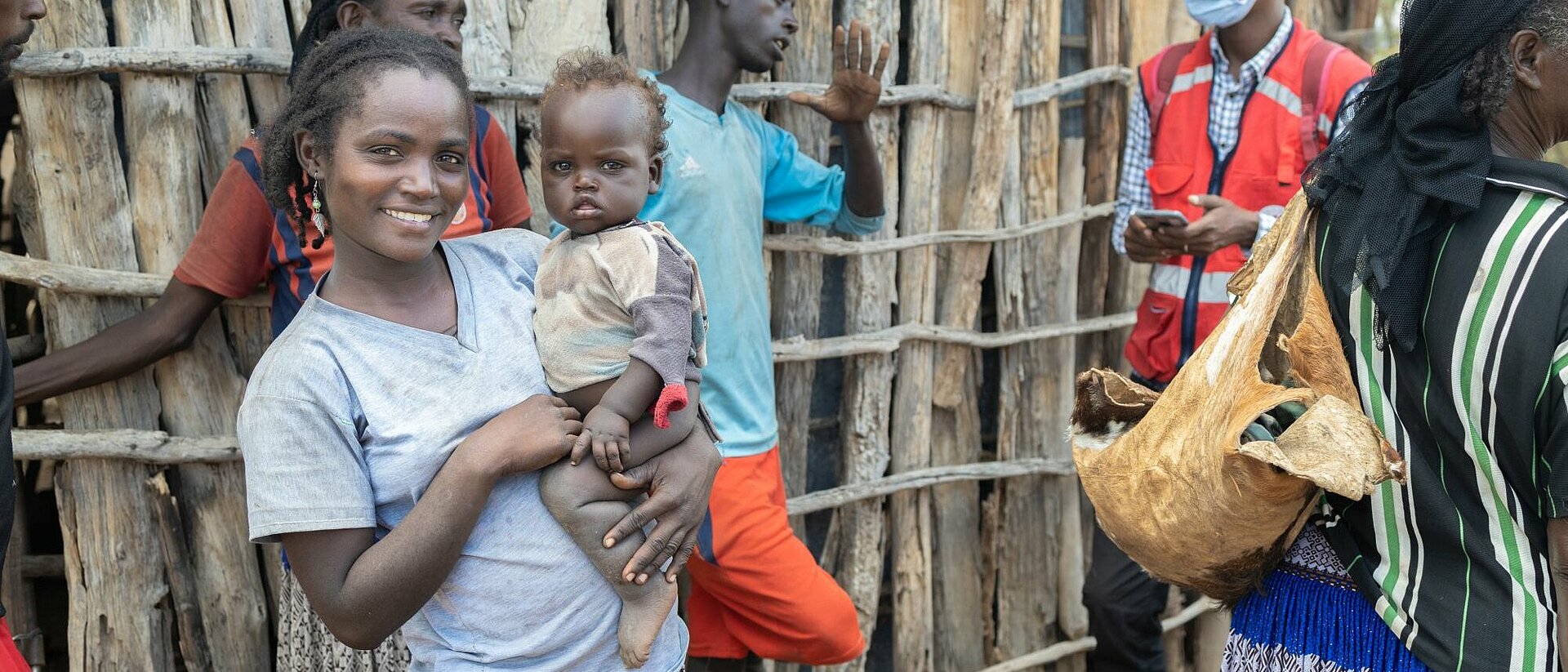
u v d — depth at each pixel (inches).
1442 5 60.5
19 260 92.9
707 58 103.4
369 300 60.6
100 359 91.2
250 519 56.7
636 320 63.4
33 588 103.9
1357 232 63.6
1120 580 121.6
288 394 56.7
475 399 60.8
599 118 67.1
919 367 127.0
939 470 128.1
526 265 68.8
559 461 61.8
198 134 99.0
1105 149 133.0
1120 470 71.7
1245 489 63.0
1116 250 127.4
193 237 98.3
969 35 125.6
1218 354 67.3
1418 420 63.1
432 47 59.5
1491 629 61.0
